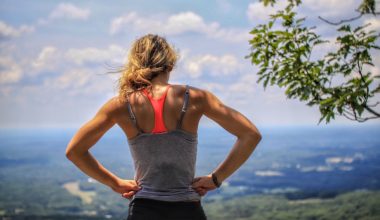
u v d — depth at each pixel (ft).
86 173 7.86
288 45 11.97
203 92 7.74
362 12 11.39
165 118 7.56
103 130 7.76
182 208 7.52
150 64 7.74
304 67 11.69
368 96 10.98
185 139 7.58
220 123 7.73
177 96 7.63
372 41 11.34
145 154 7.59
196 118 7.65
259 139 7.67
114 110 7.71
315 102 11.57
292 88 11.79
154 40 7.91
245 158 7.64
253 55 12.25
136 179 7.82
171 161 7.51
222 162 7.72
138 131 7.63
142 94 7.64
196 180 7.75
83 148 7.72
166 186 7.54
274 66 12.06
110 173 7.88
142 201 7.56
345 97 10.76
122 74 7.86
